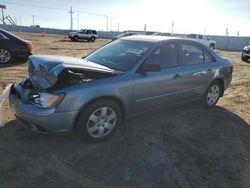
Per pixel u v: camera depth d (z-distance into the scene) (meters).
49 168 3.55
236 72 12.22
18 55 10.96
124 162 3.83
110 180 3.45
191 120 5.41
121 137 4.48
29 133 4.41
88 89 3.91
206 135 4.84
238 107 6.52
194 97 5.67
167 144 4.40
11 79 8.09
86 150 4.03
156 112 5.60
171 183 3.50
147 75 4.60
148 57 4.69
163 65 4.94
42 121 3.74
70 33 36.97
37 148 3.99
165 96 4.98
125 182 3.44
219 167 3.93
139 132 4.69
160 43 4.94
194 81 5.48
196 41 5.70
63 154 3.89
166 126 5.02
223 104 6.68
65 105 3.77
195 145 4.46
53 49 19.17
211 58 5.94
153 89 4.71
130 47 5.02
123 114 4.51
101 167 3.68
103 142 4.29
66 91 3.77
